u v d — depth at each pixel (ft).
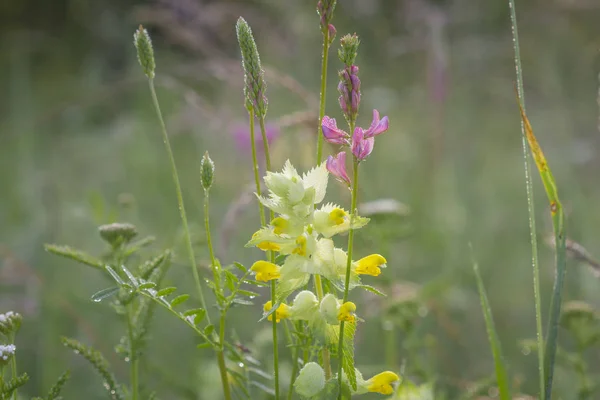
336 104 5.10
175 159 4.81
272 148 2.90
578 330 2.27
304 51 5.10
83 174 4.88
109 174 4.83
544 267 3.77
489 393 2.27
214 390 2.51
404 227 2.52
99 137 5.42
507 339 3.19
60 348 2.88
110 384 1.90
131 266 2.28
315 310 1.71
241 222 3.30
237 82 3.79
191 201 4.05
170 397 2.51
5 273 3.04
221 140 4.07
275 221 1.70
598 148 4.84
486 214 4.33
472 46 5.95
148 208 4.17
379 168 4.62
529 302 3.51
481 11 6.28
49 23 7.90
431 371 2.41
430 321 3.05
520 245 4.05
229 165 4.00
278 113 4.52
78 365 2.86
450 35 6.14
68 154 5.18
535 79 5.82
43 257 3.42
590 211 4.13
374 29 6.12
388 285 2.45
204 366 2.60
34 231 3.67
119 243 2.02
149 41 1.81
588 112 5.37
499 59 6.02
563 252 1.82
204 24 4.53
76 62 7.37
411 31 5.29
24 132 5.08
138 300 2.01
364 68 6.01
